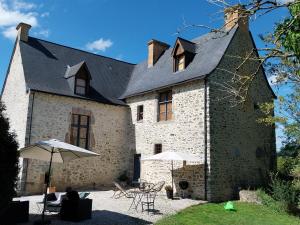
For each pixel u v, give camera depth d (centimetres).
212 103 1255
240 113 1371
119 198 1221
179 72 1462
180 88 1385
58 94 1432
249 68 1445
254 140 1416
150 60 1795
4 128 638
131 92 1672
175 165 1347
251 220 936
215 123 1254
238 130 1348
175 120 1385
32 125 1359
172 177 1297
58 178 1416
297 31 408
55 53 1666
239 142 1342
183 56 1478
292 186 1148
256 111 1452
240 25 1431
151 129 1513
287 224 912
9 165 631
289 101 1198
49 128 1407
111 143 1609
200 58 1433
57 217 878
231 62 1359
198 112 1278
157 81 1554
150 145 1503
